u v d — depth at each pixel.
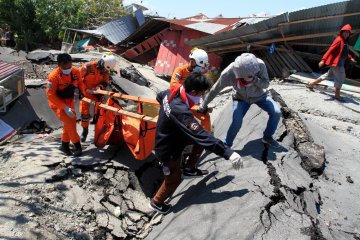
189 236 3.50
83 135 6.52
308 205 3.71
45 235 3.97
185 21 18.83
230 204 3.63
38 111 8.33
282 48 12.55
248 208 3.47
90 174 5.37
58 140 6.83
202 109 4.60
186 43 16.77
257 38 12.84
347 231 3.68
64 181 5.12
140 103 5.62
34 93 8.71
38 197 4.59
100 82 6.39
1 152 5.99
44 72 11.56
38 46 30.12
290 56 12.53
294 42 12.20
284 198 3.58
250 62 4.03
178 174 4.16
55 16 28.80
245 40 13.45
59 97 5.63
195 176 4.33
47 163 5.41
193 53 5.57
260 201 3.50
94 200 4.91
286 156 4.43
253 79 4.21
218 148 3.55
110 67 6.29
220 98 10.04
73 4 29.73
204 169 4.71
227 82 4.33
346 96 9.34
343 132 7.01
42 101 8.61
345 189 4.45
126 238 4.47
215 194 3.93
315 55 12.15
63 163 5.48
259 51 13.86
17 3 28.09
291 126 5.21
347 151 5.62
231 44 14.52
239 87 4.40
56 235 4.06
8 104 7.93
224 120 6.53
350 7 9.32
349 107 8.46
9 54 12.92
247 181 3.90
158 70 18.72
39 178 5.03
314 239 3.09
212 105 9.66
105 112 5.88
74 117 5.54
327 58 8.56
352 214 3.98
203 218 3.65
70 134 5.59
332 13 9.80
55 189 4.88
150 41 21.19
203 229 3.48
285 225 3.23
